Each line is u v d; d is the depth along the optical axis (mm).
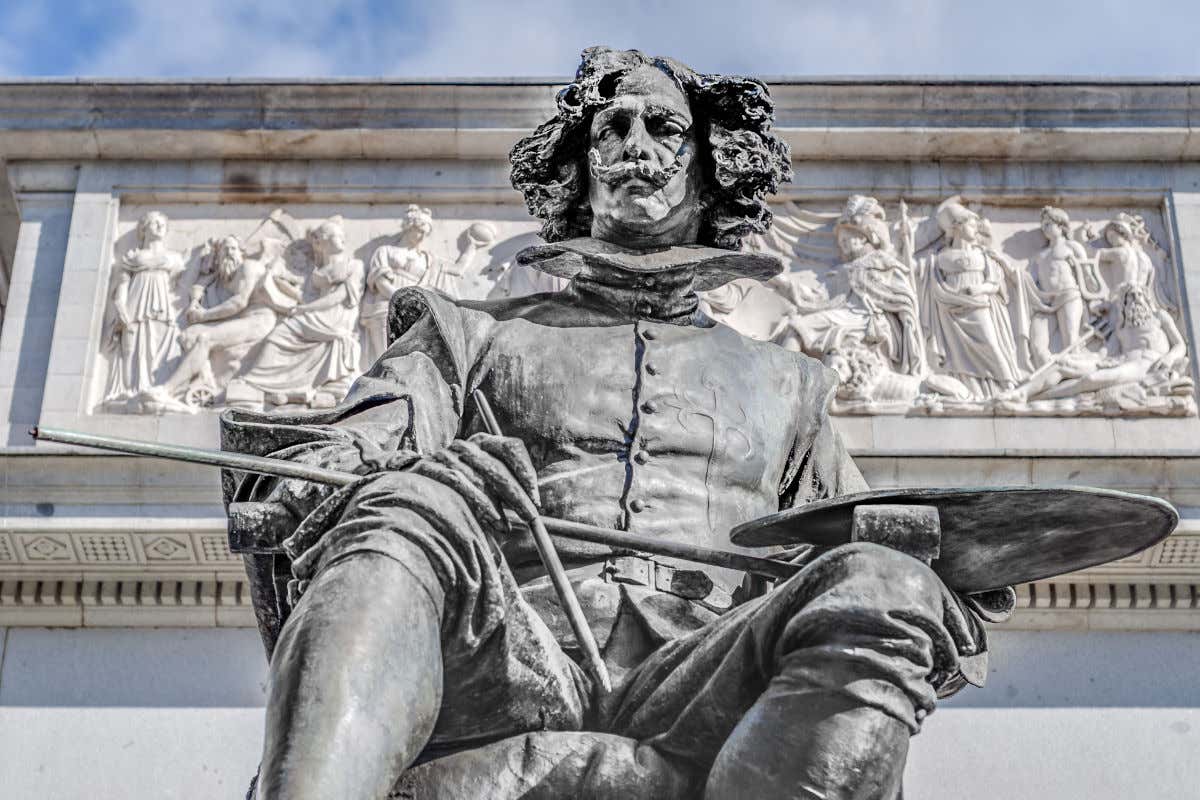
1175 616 18172
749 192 6004
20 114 21469
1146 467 18375
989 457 18422
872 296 20547
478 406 5445
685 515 5355
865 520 4754
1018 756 17453
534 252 5812
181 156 21422
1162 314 20609
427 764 4758
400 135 21203
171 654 18281
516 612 4750
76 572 18406
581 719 4855
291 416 5344
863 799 4391
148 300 20562
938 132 21250
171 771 17688
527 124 21281
